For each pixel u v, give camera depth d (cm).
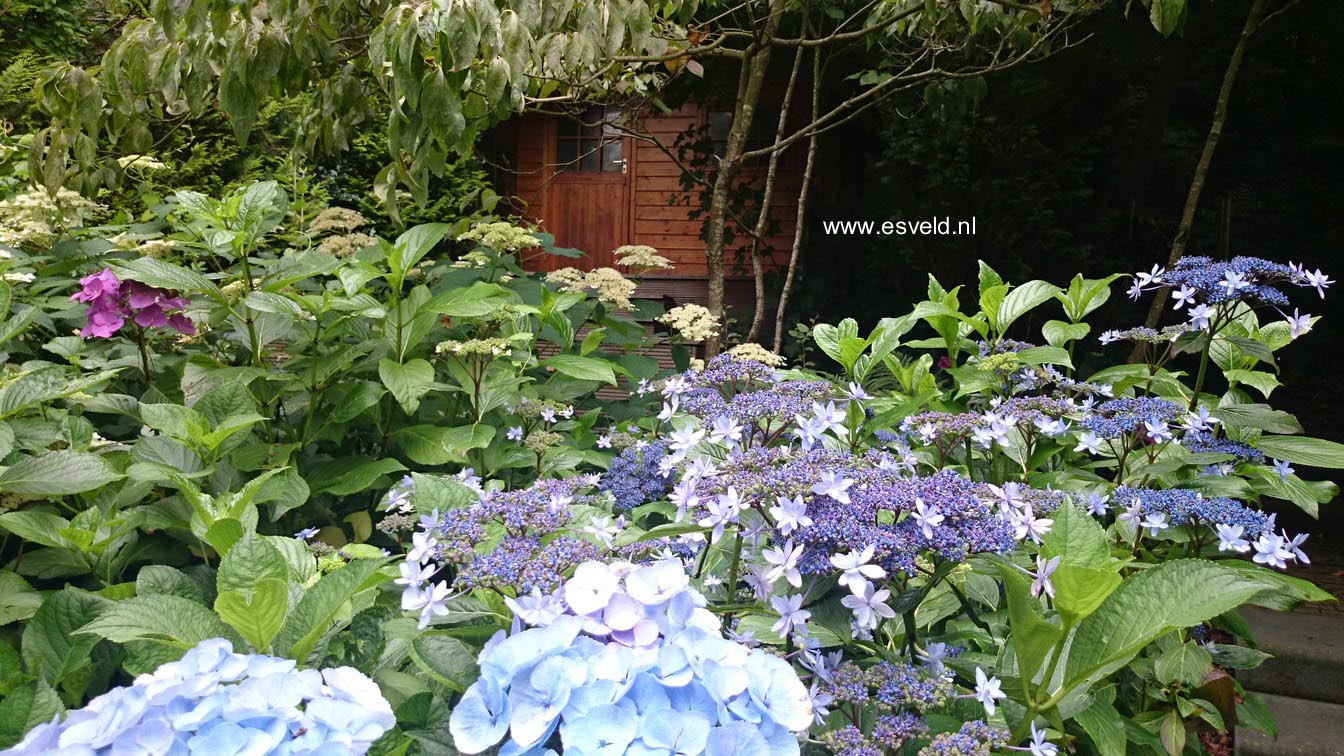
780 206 870
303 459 246
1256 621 344
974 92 491
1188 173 799
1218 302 207
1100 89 739
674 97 782
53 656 123
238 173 580
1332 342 760
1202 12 629
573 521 145
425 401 277
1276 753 286
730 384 208
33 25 574
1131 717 199
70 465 165
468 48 241
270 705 92
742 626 145
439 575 182
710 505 134
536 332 311
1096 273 750
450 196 697
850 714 134
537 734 92
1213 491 201
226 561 121
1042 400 209
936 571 139
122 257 306
